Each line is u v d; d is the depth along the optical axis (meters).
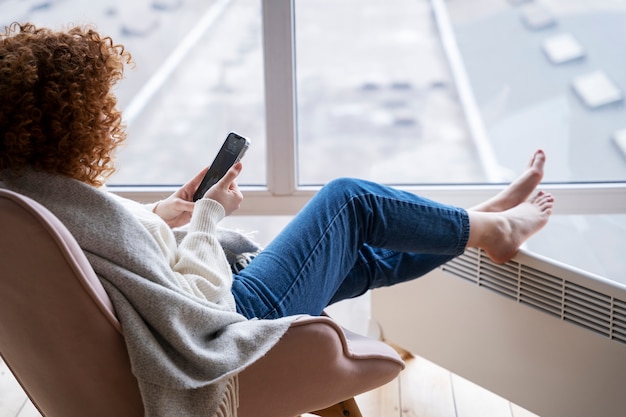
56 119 1.15
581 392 1.66
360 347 1.44
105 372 1.16
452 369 1.96
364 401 1.98
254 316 1.40
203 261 1.33
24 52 1.14
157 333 1.18
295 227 1.54
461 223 1.69
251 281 1.43
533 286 1.70
